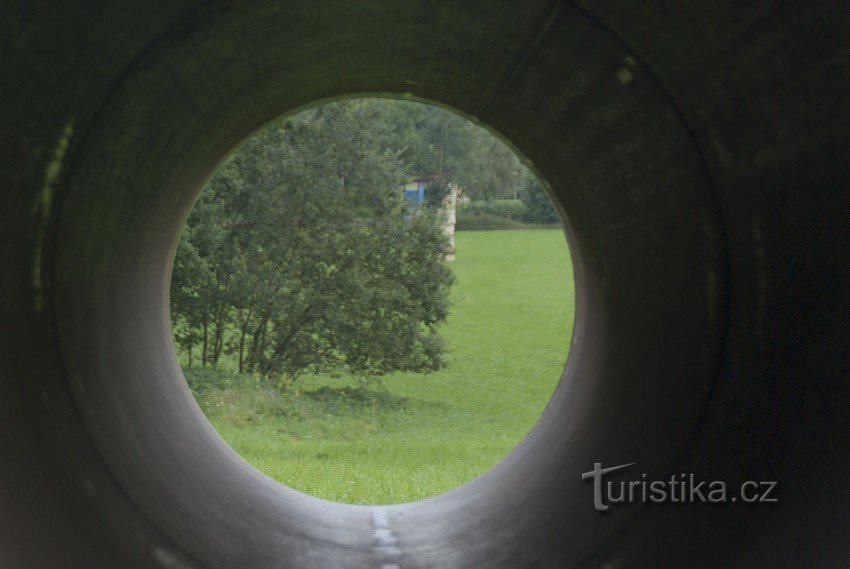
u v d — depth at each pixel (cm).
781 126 394
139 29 443
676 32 417
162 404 608
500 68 579
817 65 355
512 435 2459
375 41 584
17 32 373
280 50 559
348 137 2330
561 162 655
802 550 372
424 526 662
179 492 533
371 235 2364
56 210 460
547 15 480
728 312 472
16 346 425
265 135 2272
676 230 520
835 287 380
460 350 4050
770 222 424
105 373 520
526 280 5653
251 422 1966
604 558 512
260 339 2481
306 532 610
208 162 677
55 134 436
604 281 662
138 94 488
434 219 2488
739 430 450
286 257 2308
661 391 536
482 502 673
